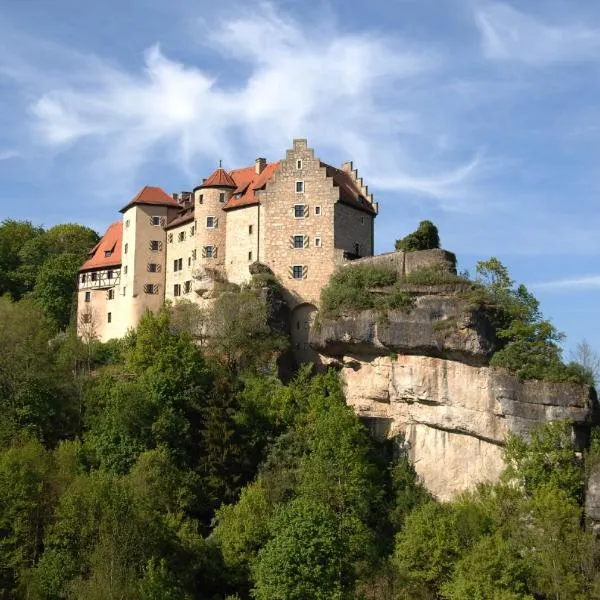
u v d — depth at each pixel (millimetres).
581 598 66750
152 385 84125
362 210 105125
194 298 105188
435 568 69500
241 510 71688
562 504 72938
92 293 115375
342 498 75500
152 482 72375
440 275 89188
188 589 64500
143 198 112500
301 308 99875
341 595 65000
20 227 139375
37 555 65000
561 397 80312
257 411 85438
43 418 84062
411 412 88000
